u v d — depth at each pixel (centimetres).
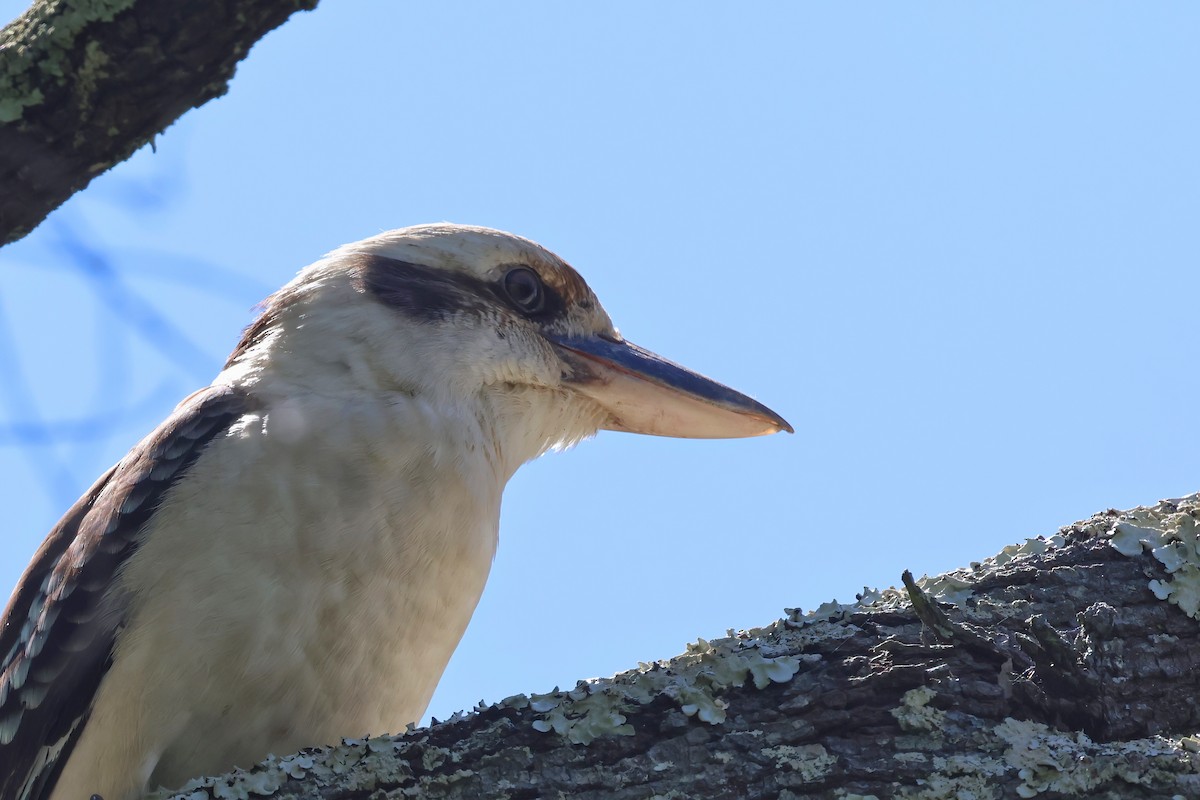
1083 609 484
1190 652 470
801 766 444
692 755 454
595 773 456
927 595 465
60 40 514
